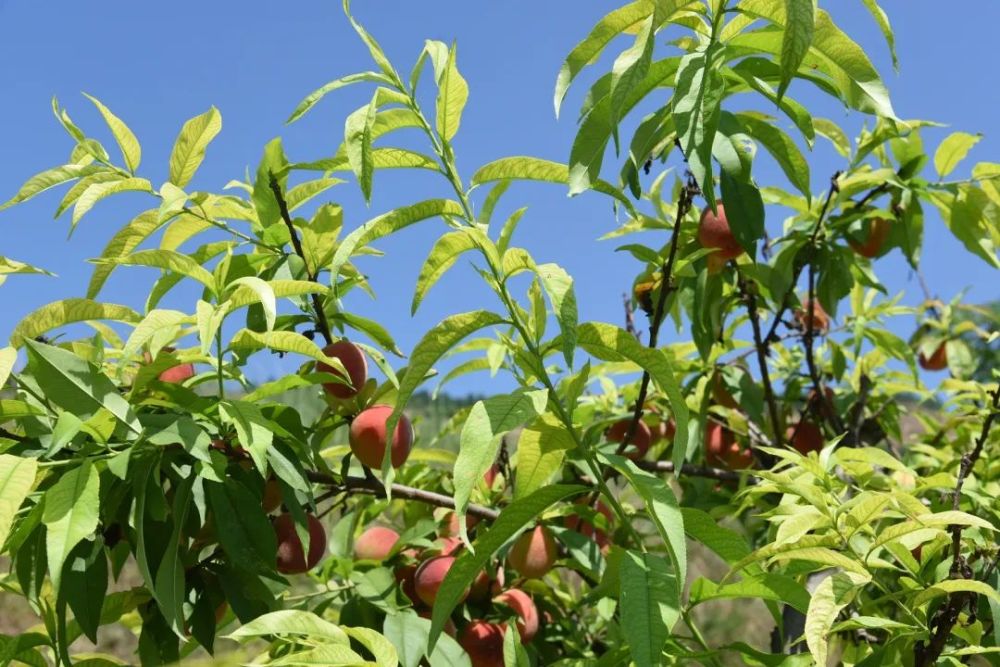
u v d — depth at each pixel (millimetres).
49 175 1809
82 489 1313
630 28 1645
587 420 2279
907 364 2902
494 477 2381
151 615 1710
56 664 1533
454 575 1435
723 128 1812
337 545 2395
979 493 2051
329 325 1983
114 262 1675
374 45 1661
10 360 1369
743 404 2770
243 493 1598
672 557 1288
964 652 1393
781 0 1556
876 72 1625
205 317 1511
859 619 1438
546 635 2486
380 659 1288
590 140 1611
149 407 1669
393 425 1473
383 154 1584
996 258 2402
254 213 1980
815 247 2555
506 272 1514
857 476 1871
